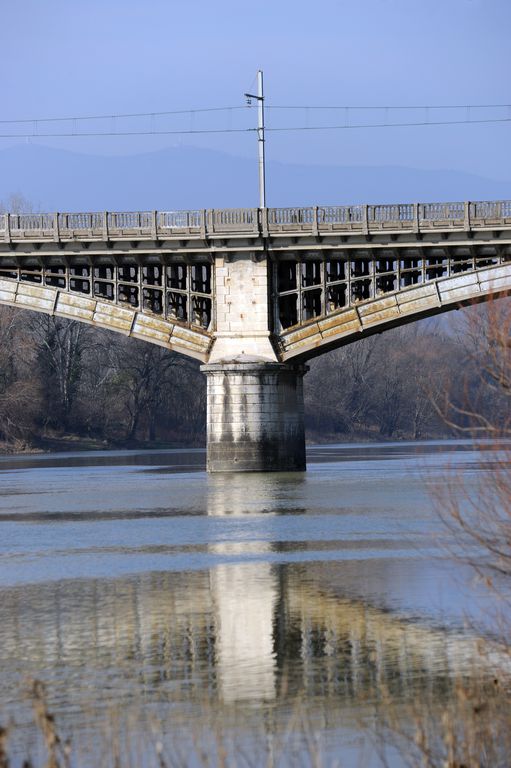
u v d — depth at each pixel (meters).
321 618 63.09
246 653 56.50
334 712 47.28
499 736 41.38
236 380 164.75
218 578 76.25
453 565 76.88
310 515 110.25
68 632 61.34
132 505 123.81
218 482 152.00
